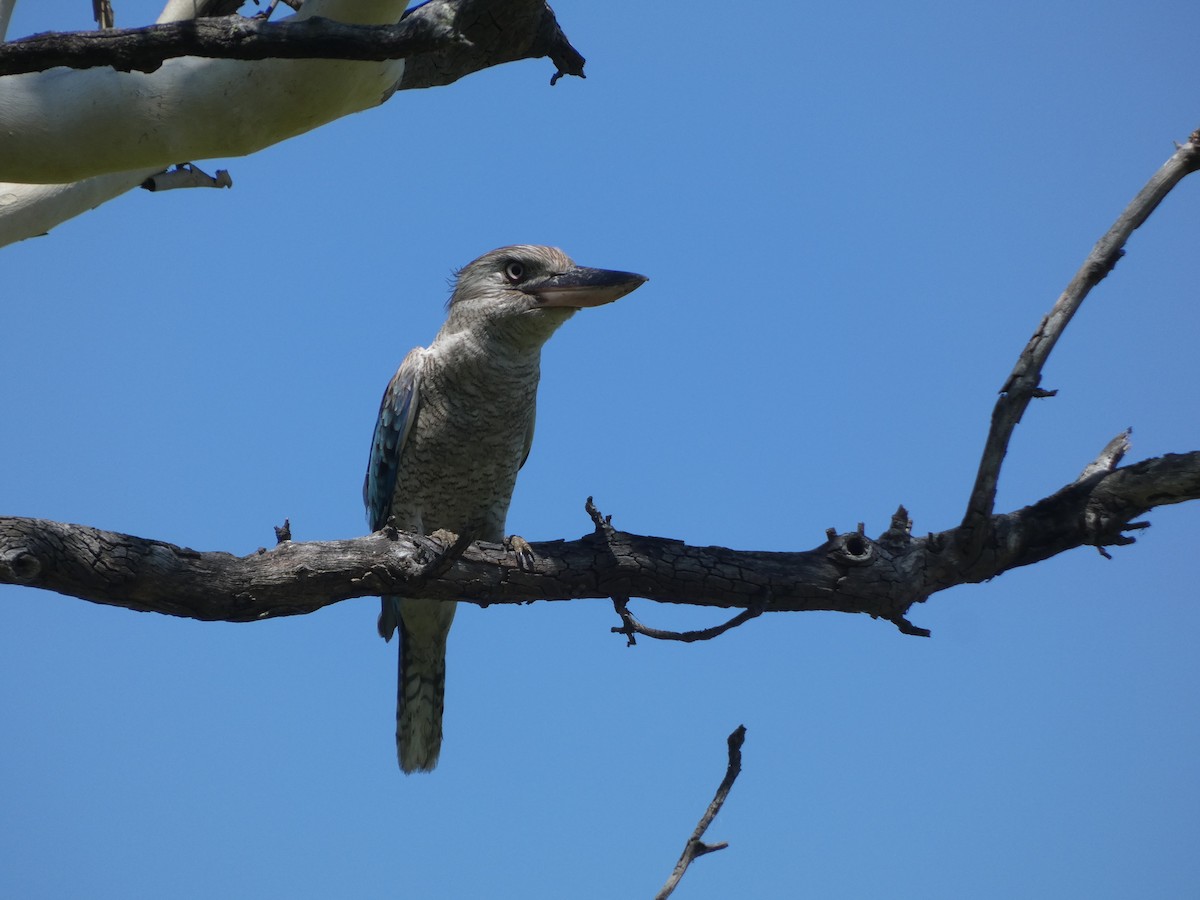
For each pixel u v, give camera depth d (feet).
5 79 27.07
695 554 34.19
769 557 34.24
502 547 33.91
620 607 32.45
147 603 29.12
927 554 33.91
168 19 40.22
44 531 27.35
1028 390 31.81
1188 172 30.91
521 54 41.52
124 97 27.14
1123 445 34.83
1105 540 33.73
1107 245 31.17
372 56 22.98
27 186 36.04
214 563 29.78
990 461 32.40
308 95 27.81
